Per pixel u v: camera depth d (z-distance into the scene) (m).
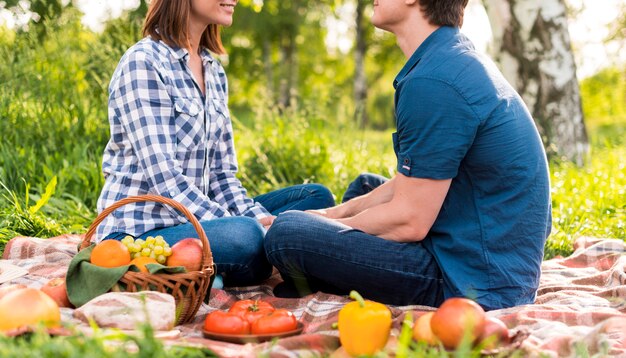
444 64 2.65
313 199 3.70
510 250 2.72
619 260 3.44
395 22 2.83
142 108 3.11
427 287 2.78
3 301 2.17
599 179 5.51
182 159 3.23
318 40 23.41
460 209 2.73
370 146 6.57
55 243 3.64
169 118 3.17
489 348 2.10
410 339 2.16
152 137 3.11
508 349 2.12
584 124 6.80
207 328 2.45
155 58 3.18
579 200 5.07
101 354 1.80
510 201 2.70
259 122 6.41
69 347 1.80
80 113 5.59
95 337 1.88
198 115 3.26
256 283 3.26
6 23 6.52
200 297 2.62
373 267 2.77
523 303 2.78
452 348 2.10
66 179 5.06
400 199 2.72
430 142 2.62
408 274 2.76
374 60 24.58
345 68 25.73
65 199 5.05
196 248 2.64
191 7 3.29
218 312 2.46
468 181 2.72
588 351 2.24
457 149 2.61
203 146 3.31
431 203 2.67
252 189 5.77
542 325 2.50
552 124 6.72
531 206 2.73
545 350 2.21
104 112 5.71
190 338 2.35
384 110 30.95
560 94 6.72
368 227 2.81
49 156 5.21
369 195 3.23
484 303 2.68
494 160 2.66
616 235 4.49
